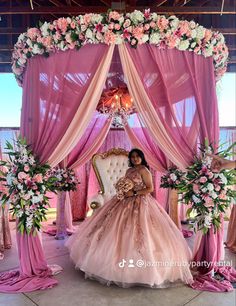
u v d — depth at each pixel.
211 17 5.30
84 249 3.15
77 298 2.67
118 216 3.09
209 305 2.56
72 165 4.61
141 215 3.03
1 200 2.92
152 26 2.67
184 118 2.99
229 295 2.72
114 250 2.85
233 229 3.98
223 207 2.94
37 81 2.96
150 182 3.29
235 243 3.94
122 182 3.26
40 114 2.95
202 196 2.88
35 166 2.89
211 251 3.03
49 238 4.45
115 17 2.65
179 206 5.20
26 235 2.98
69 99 2.89
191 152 3.02
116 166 4.54
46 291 2.79
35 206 2.91
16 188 2.84
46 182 2.97
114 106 4.09
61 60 2.85
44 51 2.85
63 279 3.04
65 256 3.70
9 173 2.88
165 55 2.86
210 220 2.91
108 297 2.69
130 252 2.79
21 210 2.85
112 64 3.68
